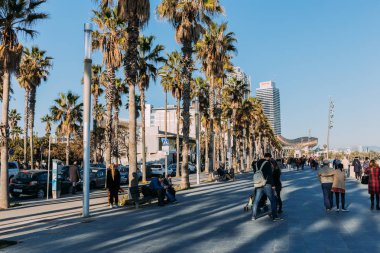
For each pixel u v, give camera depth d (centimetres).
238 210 1331
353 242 796
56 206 1577
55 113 4906
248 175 4459
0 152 1577
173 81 4366
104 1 1709
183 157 2428
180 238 862
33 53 3862
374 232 905
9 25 1573
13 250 776
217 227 996
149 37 3241
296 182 2856
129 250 752
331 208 1325
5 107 1600
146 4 1642
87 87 1252
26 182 1995
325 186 1275
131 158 1688
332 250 727
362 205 1428
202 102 5156
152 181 1552
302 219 1105
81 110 4988
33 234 958
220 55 3369
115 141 4256
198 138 2878
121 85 4122
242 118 5584
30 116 4141
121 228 1017
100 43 2817
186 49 2442
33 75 3819
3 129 1563
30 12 1609
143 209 1431
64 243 838
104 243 827
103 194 2219
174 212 1317
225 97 5094
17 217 1261
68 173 2489
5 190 1549
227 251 727
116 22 2823
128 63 1697
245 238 848
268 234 890
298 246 762
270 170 1091
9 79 1625
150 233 933
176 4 2436
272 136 11162
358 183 2686
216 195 1925
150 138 8012
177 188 2359
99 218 1216
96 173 2756
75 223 1121
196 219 1145
